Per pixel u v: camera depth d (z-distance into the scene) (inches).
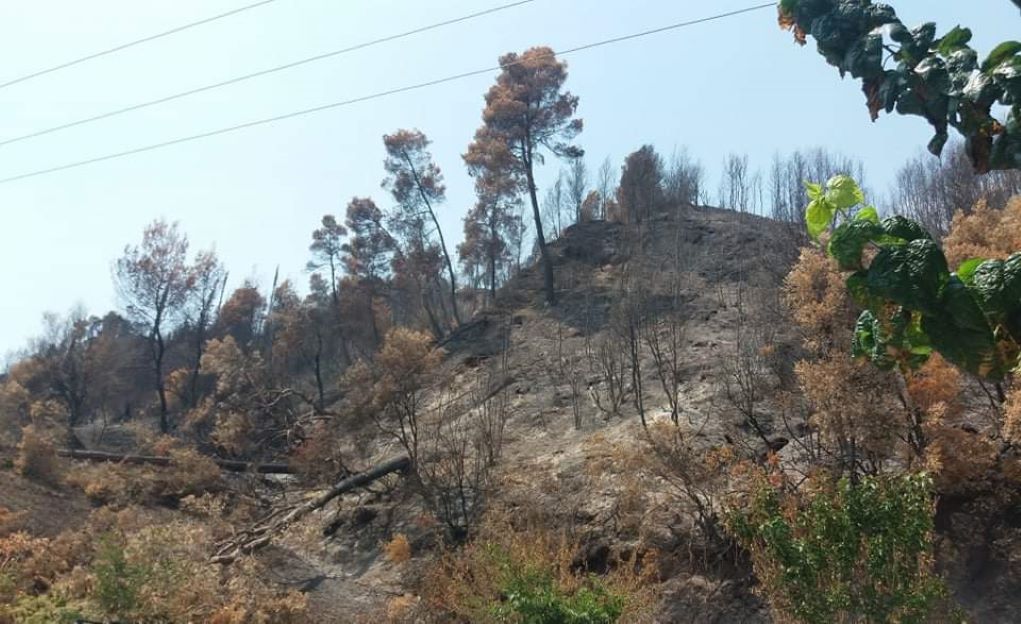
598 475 933.2
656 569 789.9
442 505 1108.5
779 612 462.6
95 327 2583.7
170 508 1208.8
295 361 2415.1
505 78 2196.1
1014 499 738.2
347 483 1165.7
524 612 551.8
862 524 422.0
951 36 113.3
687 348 1417.3
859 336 127.2
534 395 1454.2
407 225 2401.6
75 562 888.3
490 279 2522.1
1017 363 101.8
